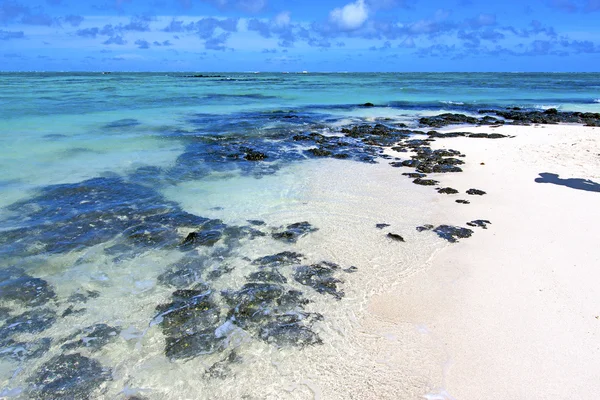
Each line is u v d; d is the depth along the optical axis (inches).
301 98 1646.2
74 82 2650.1
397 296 251.8
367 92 1988.2
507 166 537.3
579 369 190.4
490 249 308.8
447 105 1423.5
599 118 1016.2
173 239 327.6
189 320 230.5
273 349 207.9
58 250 308.2
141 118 972.6
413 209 392.8
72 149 618.5
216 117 1034.7
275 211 387.2
